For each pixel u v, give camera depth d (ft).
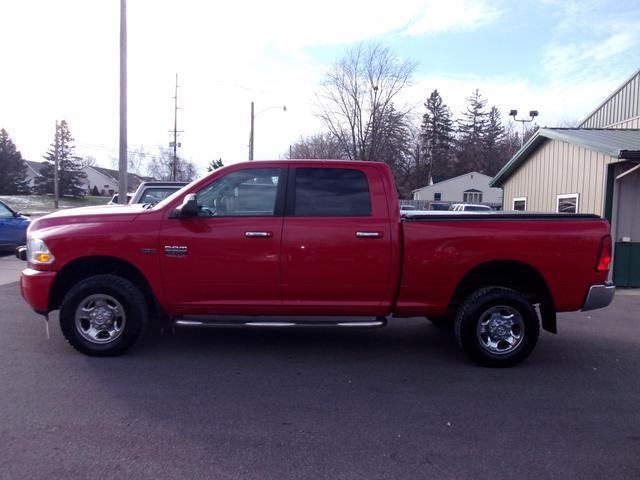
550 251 18.06
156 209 18.07
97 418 13.52
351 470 11.27
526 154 50.78
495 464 11.64
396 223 18.06
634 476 11.25
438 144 238.07
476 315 18.01
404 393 15.76
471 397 15.56
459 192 206.69
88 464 11.25
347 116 135.74
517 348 18.21
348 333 22.66
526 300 18.24
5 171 233.76
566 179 43.83
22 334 20.89
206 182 18.19
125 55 51.96
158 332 21.86
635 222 37.93
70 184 238.48
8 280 34.53
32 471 10.91
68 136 239.71
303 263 17.83
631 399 15.64
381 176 18.38
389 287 18.10
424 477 11.05
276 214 18.04
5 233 48.24
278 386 16.10
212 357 18.78
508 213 19.27
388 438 12.77
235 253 17.74
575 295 18.30
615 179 37.78
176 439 12.47
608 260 18.37
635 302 31.94
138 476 10.83
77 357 18.24
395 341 21.57
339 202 18.17
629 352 20.63
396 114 137.80
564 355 20.12
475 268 18.60
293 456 11.80
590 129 47.57
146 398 14.89
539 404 15.12
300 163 18.38
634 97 53.06
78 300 17.84
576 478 11.13
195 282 17.88
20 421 13.25
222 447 12.14
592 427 13.64
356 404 14.83
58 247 17.61
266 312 18.24
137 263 17.75
